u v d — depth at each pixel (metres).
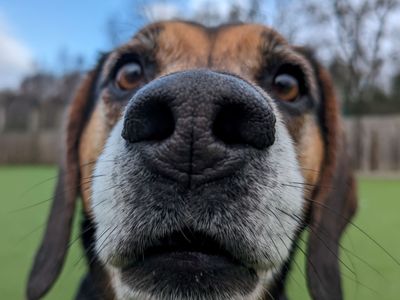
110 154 0.13
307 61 0.19
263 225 0.11
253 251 0.11
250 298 0.12
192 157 0.10
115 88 0.17
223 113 0.10
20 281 0.28
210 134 0.10
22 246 0.36
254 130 0.10
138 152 0.11
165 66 0.17
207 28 0.18
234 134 0.10
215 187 0.11
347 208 0.21
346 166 0.21
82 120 0.20
